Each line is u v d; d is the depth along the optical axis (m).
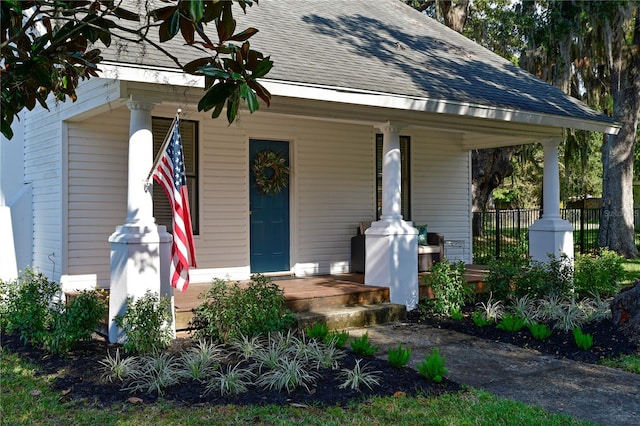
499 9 19.16
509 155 21.30
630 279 12.83
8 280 8.77
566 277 9.20
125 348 6.17
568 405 5.00
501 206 34.31
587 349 6.74
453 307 8.49
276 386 5.18
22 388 5.24
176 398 4.93
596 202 29.70
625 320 7.57
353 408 4.74
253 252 10.04
